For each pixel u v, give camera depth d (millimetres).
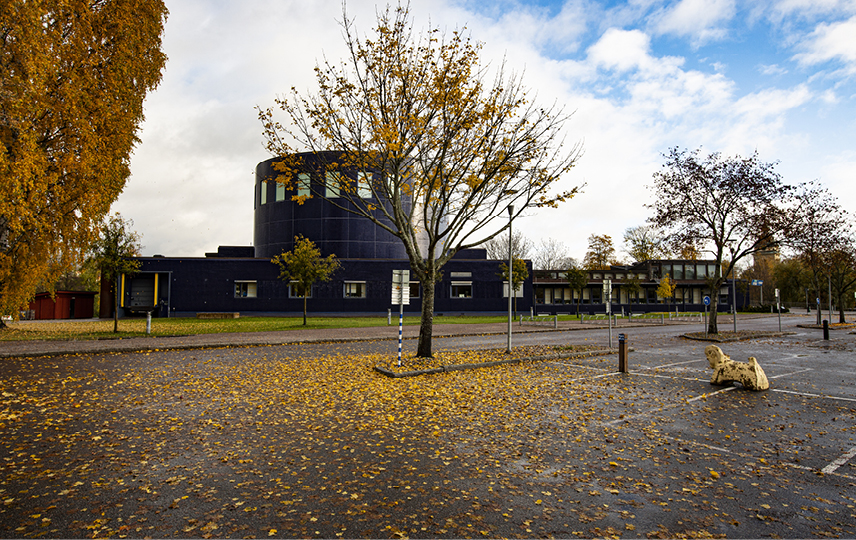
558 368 13266
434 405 8672
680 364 14195
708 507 4574
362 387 10273
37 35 16438
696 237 22609
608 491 4922
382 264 44719
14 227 16953
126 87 22609
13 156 16875
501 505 4547
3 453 5855
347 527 4059
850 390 10344
